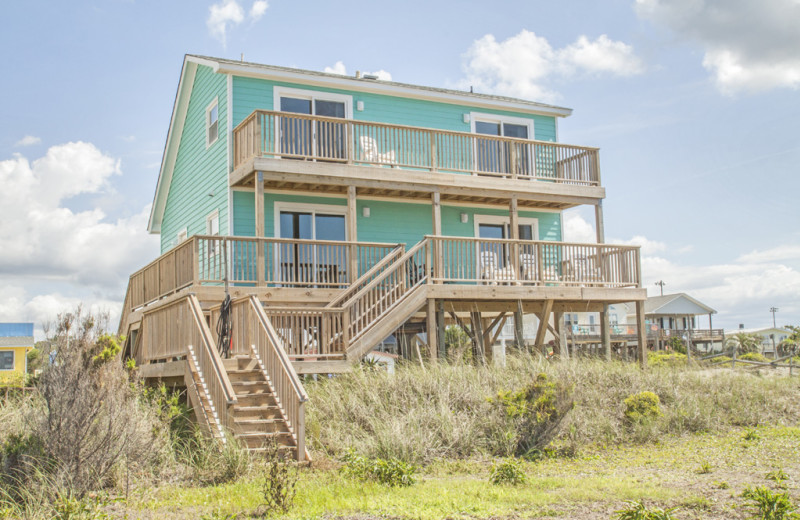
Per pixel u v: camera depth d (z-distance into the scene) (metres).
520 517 6.82
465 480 9.13
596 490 8.01
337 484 8.49
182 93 21.06
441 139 19.22
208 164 19.23
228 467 9.02
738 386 16.06
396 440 10.52
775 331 79.81
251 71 17.73
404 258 15.63
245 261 17.11
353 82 18.88
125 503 7.76
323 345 13.72
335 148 17.05
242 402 10.78
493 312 20.86
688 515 6.84
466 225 20.70
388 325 15.05
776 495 6.62
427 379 13.11
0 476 8.28
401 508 7.18
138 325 17.16
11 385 12.58
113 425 8.97
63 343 9.48
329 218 18.80
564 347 17.81
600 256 18.55
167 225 23.78
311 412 11.62
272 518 6.92
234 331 12.88
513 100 21.11
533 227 21.83
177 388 12.99
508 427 11.55
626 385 14.87
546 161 20.16
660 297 67.69
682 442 12.41
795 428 13.62
